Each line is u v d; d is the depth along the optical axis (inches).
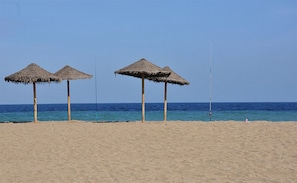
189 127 516.1
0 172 337.1
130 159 381.7
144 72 577.9
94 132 499.2
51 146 439.2
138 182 294.5
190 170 335.6
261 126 518.9
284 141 440.5
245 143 436.5
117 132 496.4
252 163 356.8
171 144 440.5
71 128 526.0
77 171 335.0
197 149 417.4
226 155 390.6
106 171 333.4
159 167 347.6
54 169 344.5
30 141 461.1
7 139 470.6
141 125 540.1
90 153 409.1
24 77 595.8
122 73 586.9
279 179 302.0
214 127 515.5
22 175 324.8
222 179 303.1
